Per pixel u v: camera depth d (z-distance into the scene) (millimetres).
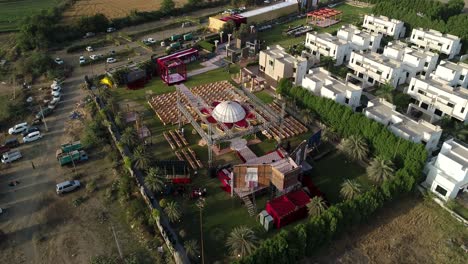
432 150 86938
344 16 190625
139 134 93875
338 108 92125
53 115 102688
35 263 62375
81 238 66938
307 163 84000
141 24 178250
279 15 183875
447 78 111688
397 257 64312
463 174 71875
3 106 104688
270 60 122125
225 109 89375
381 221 71125
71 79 122938
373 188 72062
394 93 112688
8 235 67250
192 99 104562
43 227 69000
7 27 165875
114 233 67688
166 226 69000
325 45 135250
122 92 114875
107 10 194375
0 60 134500
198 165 83875
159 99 109812
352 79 123875
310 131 96938
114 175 81188
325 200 73188
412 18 159875
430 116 102125
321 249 65438
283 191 73938
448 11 175000
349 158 86000
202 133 81312
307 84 107438
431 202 75000
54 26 156125
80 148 87625
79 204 74000
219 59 137750
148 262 62344
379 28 160750
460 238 67625
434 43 141875
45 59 127312
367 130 85438
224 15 171250
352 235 68125
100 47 148875
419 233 68812
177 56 129125
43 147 89750
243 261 56781
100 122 97125
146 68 123125
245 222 70375
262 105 97812
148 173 76625
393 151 80438
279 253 58750
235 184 74375
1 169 82750
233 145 89562
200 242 65938
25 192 76625
